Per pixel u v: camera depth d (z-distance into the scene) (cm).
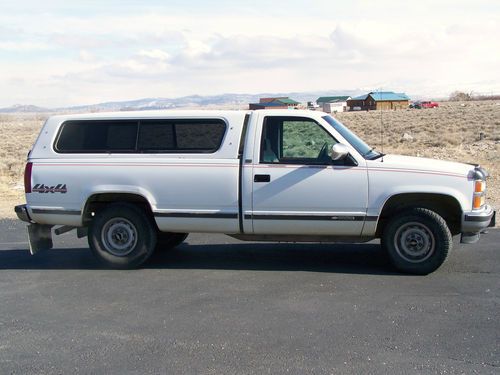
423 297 632
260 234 762
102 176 774
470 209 706
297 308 603
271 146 742
